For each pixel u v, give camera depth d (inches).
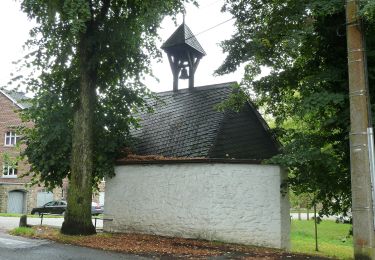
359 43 320.8
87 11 471.5
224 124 592.1
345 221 498.3
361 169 303.7
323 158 431.8
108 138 640.4
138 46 617.0
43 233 537.0
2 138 1596.9
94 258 376.5
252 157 588.7
